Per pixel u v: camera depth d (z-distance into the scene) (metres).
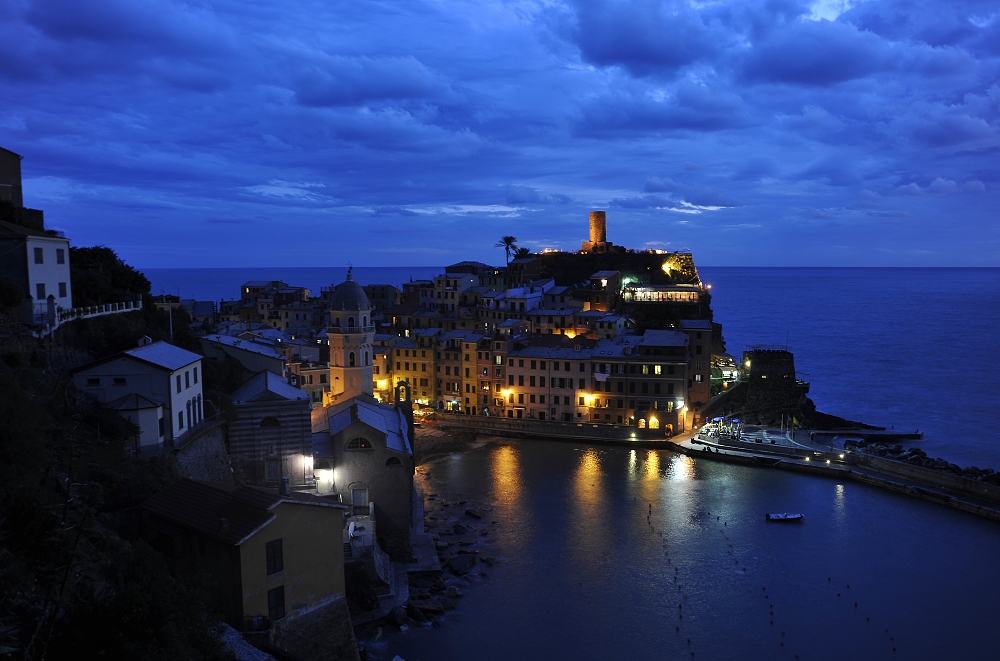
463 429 131.00
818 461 108.94
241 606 42.94
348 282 105.88
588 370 130.75
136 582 31.86
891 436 129.00
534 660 55.56
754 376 138.38
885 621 62.12
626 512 88.31
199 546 44.81
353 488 70.00
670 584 68.62
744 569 72.00
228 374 83.75
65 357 63.16
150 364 58.59
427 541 76.00
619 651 57.16
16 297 60.06
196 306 179.62
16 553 26.42
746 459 111.00
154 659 27.72
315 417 89.38
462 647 57.12
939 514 88.12
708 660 56.22
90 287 78.25
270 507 44.56
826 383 187.38
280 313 183.25
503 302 167.88
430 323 165.38
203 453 63.88
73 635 28.20
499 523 84.31
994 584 69.00
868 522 85.25
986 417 148.75
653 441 122.06
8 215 74.88
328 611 48.66
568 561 73.69
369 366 105.50
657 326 165.00
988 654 57.19
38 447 39.09
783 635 59.78
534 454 117.44
